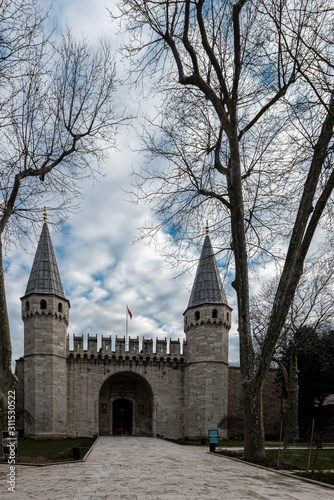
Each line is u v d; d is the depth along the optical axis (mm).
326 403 46594
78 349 48812
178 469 14805
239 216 17719
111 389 52156
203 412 45906
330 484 11664
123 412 53594
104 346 50031
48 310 46188
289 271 15969
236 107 17375
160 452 23797
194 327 48969
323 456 20109
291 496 9734
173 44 17562
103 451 24578
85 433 47188
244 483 11539
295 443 29703
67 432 46719
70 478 12602
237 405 49438
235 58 16578
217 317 48406
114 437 46000
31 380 44375
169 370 51031
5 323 14688
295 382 32188
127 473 13797
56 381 45281
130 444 32250
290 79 15680
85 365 49031
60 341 46812
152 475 13219
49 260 48750
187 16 16609
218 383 46688
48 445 31266
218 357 47344
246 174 18469
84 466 16172
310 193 15656
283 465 14828
